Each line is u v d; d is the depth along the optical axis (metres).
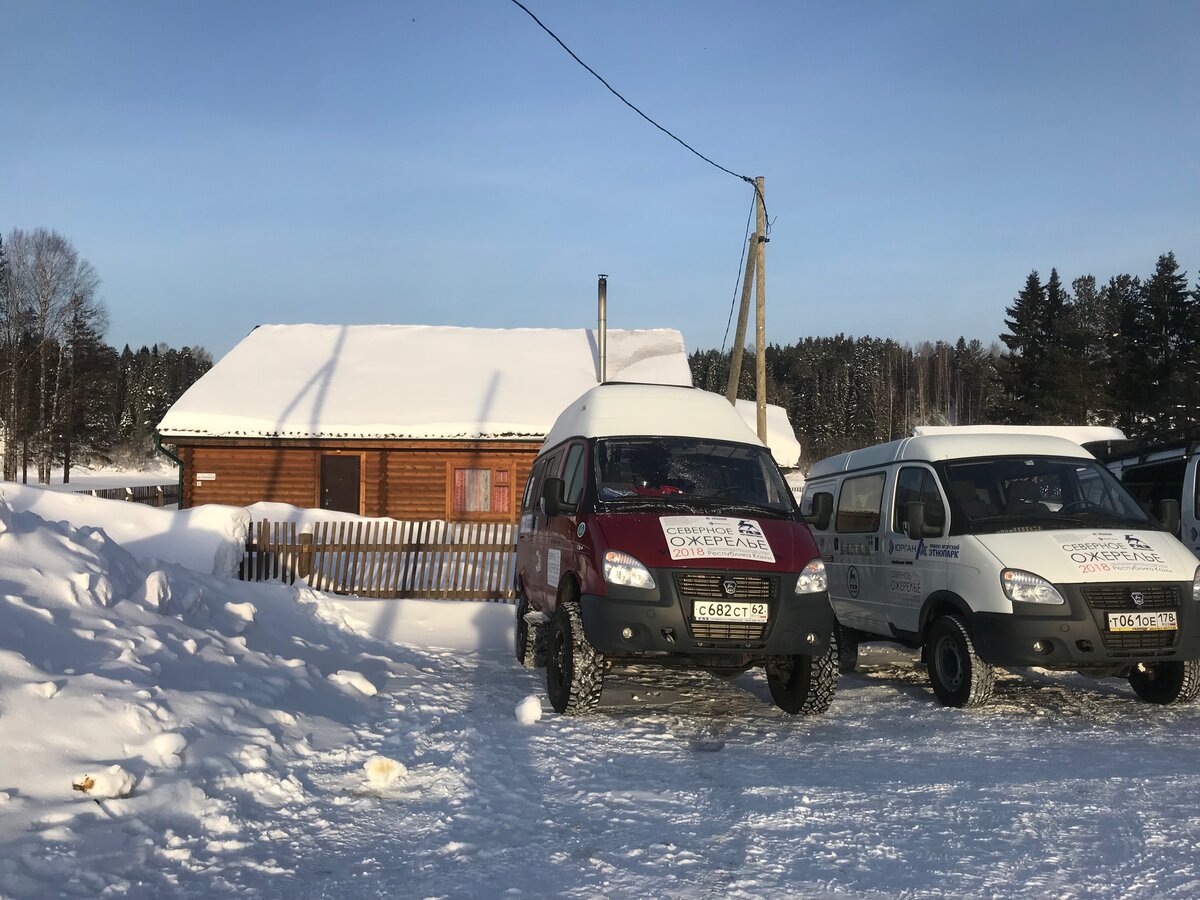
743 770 5.96
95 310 60.78
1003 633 7.51
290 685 7.48
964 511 8.38
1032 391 65.44
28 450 55.19
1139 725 7.24
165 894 3.86
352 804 5.20
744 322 20.91
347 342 29.36
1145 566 7.59
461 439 23.17
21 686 5.14
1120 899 3.87
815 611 7.29
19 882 3.72
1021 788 5.46
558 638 7.79
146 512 14.10
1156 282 66.56
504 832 4.77
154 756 5.13
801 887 4.04
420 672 9.70
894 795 5.37
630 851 4.49
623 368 27.67
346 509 23.89
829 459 11.58
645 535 7.33
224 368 26.84
